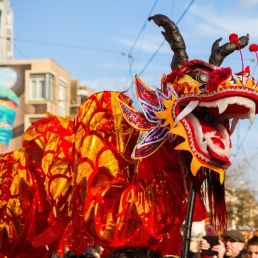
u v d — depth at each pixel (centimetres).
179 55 434
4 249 551
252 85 386
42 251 547
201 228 1177
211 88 389
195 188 412
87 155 448
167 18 438
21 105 2958
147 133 426
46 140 505
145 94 433
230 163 405
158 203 441
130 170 452
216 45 436
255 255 540
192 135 400
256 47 417
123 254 305
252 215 3152
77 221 460
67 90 3356
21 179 526
